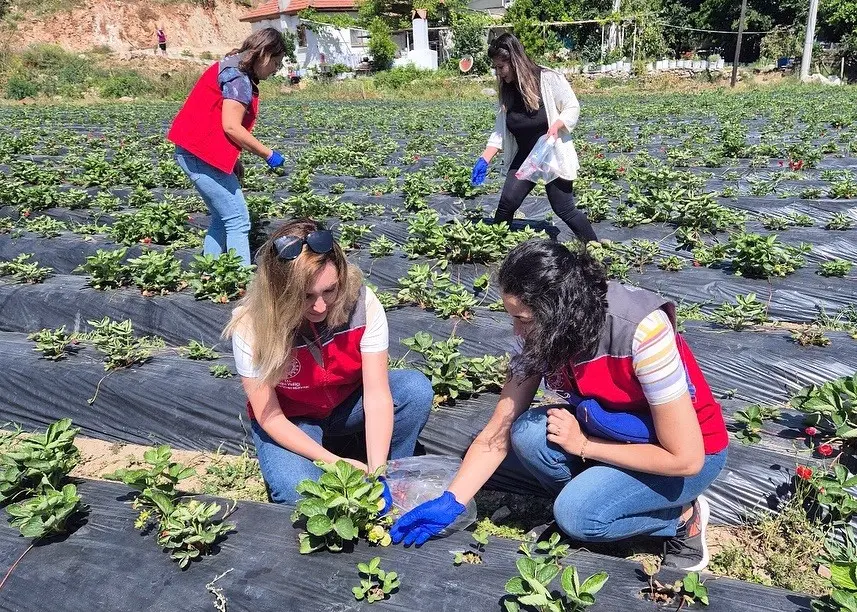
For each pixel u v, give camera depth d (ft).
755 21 130.31
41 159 37.14
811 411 10.39
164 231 20.66
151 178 29.50
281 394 9.68
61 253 20.36
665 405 7.43
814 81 99.55
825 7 117.70
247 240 18.11
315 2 130.00
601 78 106.52
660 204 22.16
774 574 8.72
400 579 7.52
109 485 9.32
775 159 33.42
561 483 9.14
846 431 9.71
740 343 13.82
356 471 7.69
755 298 15.89
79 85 96.07
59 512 8.06
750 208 24.16
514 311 7.35
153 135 48.01
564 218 19.34
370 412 9.33
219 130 16.47
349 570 7.64
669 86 101.81
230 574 7.66
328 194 27.96
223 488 11.26
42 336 14.42
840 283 16.74
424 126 51.49
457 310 15.23
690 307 16.51
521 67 17.76
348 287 8.66
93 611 7.53
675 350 7.41
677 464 7.64
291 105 80.33
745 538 9.59
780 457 10.29
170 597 7.49
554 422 8.34
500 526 10.03
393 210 24.23
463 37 116.67
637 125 48.88
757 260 17.10
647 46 116.98
